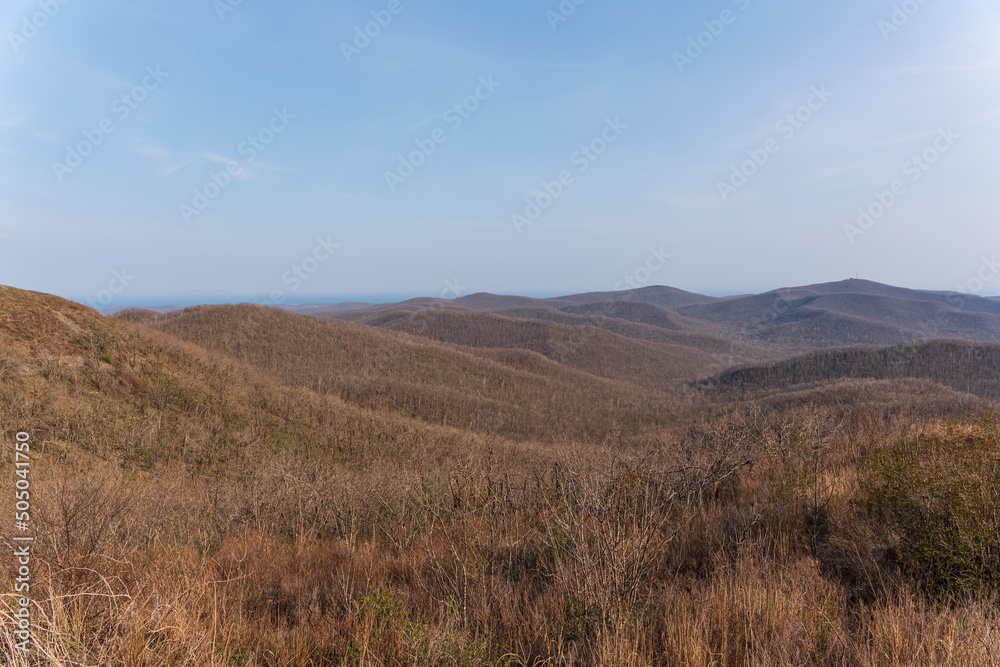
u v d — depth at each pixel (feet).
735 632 10.76
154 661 8.54
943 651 9.02
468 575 14.70
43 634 8.25
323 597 14.70
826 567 14.38
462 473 26.96
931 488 14.40
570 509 15.92
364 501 30.30
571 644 10.94
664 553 15.26
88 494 16.21
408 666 9.79
